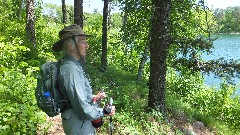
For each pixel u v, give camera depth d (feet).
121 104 29.17
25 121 16.14
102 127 23.09
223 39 314.55
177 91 53.31
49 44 58.08
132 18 45.29
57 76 11.12
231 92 49.08
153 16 28.48
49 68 11.37
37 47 48.78
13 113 16.46
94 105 11.85
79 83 10.85
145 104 32.30
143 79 52.49
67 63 11.05
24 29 50.37
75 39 11.31
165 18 28.07
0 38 29.32
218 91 49.73
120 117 23.79
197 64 29.91
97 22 71.56
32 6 49.32
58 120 22.77
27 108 16.83
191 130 32.35
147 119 27.89
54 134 20.62
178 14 39.22
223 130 36.73
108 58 62.75
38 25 61.05
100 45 61.57
